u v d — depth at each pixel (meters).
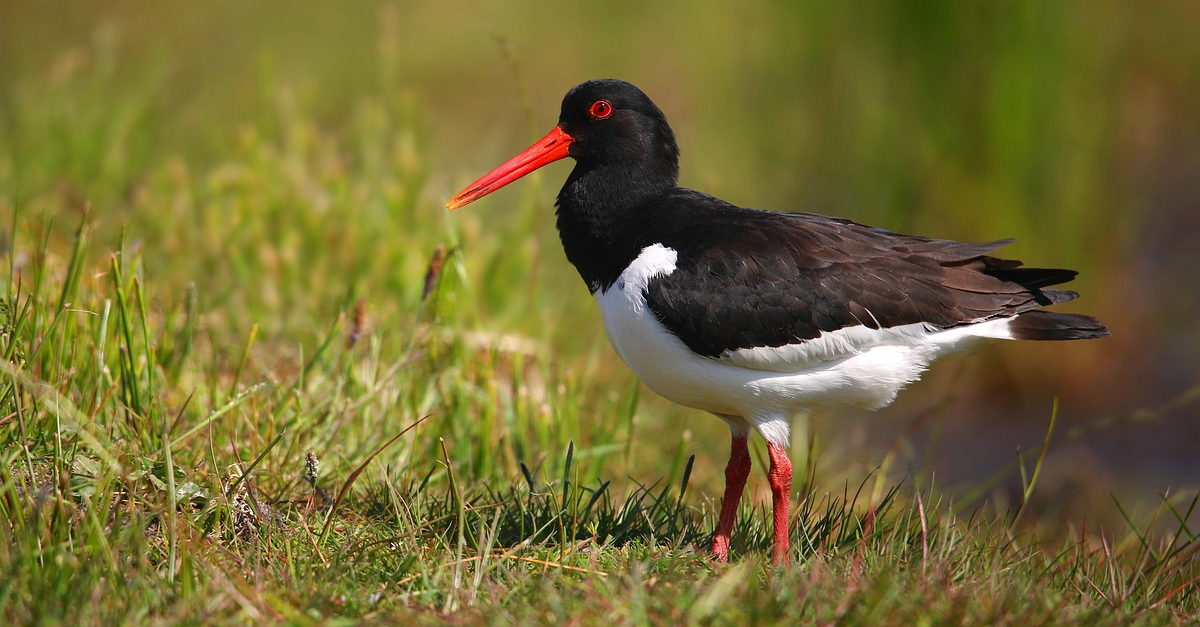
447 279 11.21
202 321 10.55
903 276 7.88
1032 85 14.09
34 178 12.77
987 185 14.38
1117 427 13.80
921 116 14.73
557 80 20.59
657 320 7.86
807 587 6.29
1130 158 15.01
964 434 13.93
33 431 7.22
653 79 19.28
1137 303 15.16
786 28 16.23
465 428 9.54
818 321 7.74
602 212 8.50
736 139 16.73
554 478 9.53
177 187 12.77
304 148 14.17
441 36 22.08
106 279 9.09
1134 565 8.05
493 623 5.95
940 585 6.51
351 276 12.02
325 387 9.52
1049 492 12.41
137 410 7.86
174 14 21.88
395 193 13.05
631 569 6.70
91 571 6.02
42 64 18.70
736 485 8.31
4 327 7.54
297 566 6.73
